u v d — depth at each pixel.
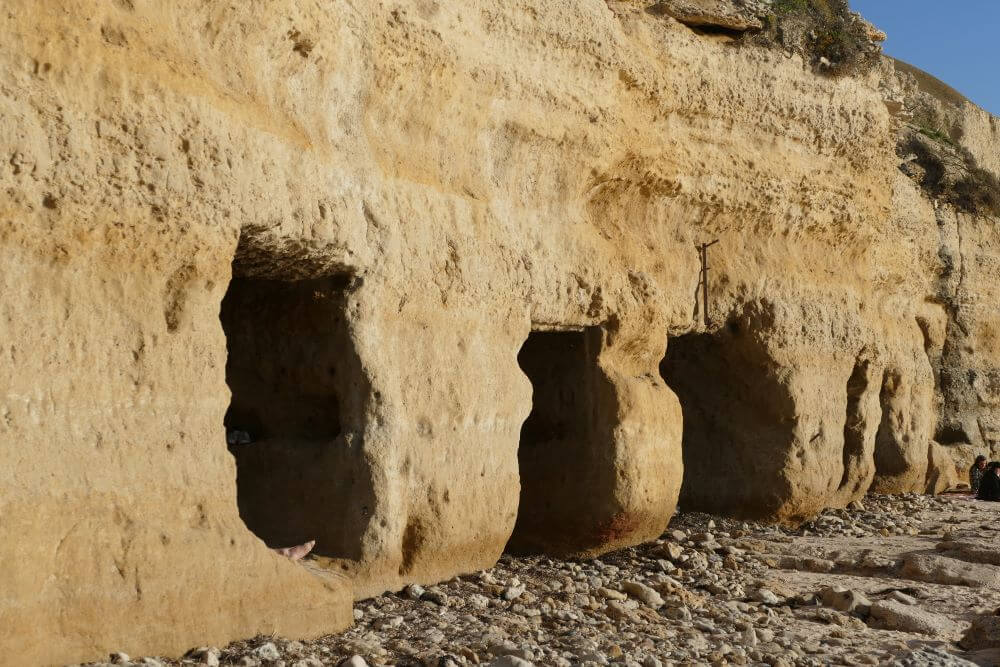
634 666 6.84
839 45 14.85
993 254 22.00
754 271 13.87
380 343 8.15
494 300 9.51
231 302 8.73
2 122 5.43
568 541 11.09
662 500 11.52
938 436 21.14
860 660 7.70
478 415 9.16
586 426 11.14
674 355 14.63
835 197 15.08
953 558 11.54
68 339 5.74
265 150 7.05
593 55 11.09
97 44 5.98
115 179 5.97
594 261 11.01
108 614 5.71
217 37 6.95
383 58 8.51
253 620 6.54
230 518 6.54
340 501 7.99
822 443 14.56
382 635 7.16
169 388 6.27
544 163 10.52
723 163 13.23
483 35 9.84
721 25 13.50
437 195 9.03
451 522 8.68
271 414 8.67
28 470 5.42
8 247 5.48
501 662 6.52
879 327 16.34
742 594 9.88
